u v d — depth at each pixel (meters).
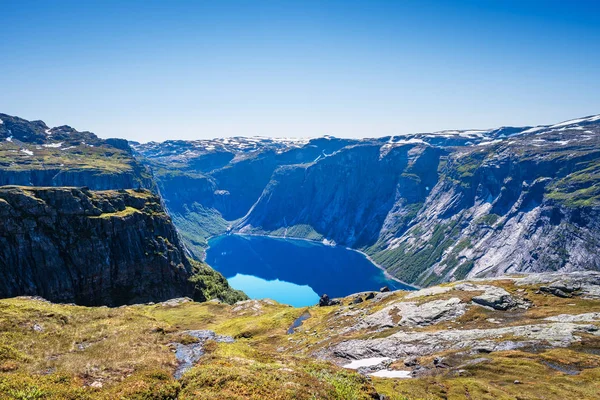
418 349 69.00
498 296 84.94
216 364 40.94
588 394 44.12
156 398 33.28
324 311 131.50
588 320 67.62
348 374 42.12
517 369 52.62
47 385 33.44
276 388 33.91
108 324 58.47
